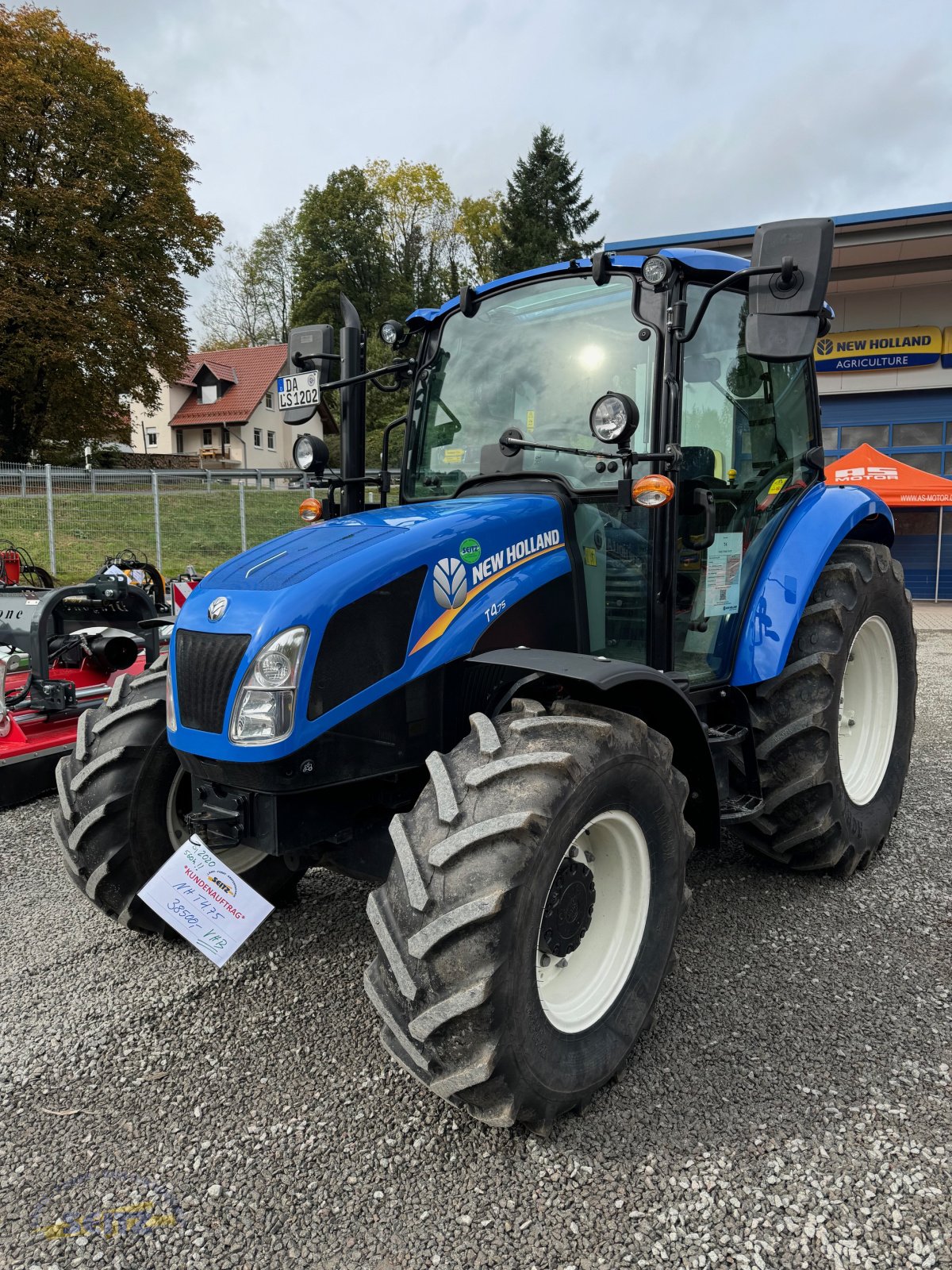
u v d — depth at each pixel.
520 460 2.85
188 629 2.29
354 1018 2.47
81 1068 2.25
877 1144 1.94
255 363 46.44
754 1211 1.76
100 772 2.69
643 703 2.39
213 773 2.22
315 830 2.27
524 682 2.36
